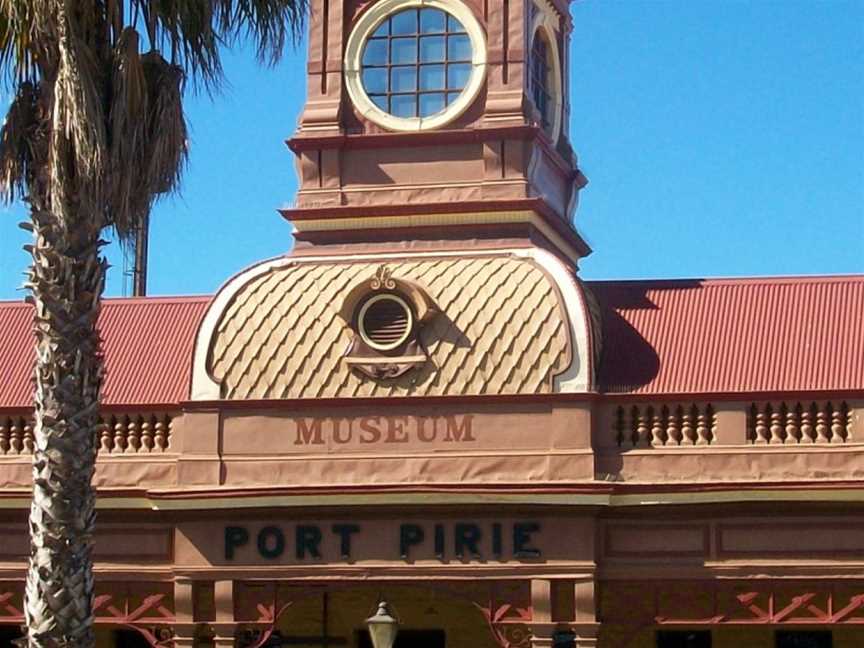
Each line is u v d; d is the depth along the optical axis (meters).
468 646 39.72
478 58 41.41
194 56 28.52
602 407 37.19
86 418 26.42
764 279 39.47
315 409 37.94
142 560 38.16
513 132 40.69
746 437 36.50
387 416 37.66
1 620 38.84
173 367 40.00
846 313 38.22
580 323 37.31
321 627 40.25
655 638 39.00
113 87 26.61
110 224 27.12
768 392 36.47
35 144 26.64
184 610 37.66
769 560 35.78
